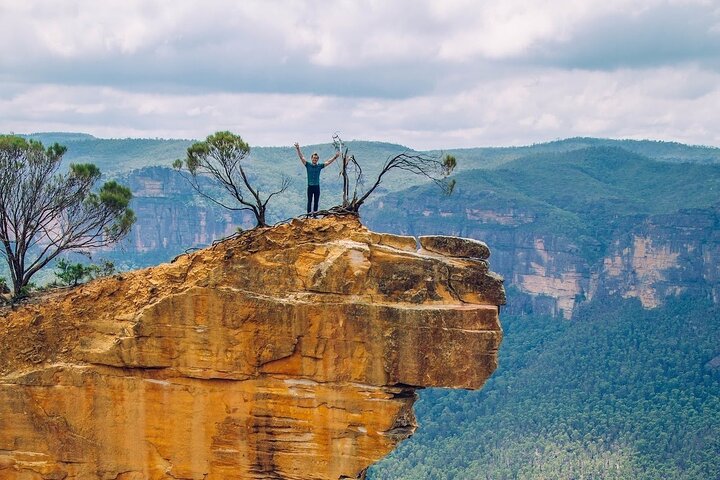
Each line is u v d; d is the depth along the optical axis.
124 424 35.38
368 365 34.19
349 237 35.38
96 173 47.22
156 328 34.88
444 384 34.09
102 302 36.28
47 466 35.59
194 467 35.19
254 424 34.78
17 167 44.12
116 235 47.91
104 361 35.19
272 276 34.84
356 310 34.12
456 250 35.34
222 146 40.62
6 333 36.50
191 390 34.97
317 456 34.59
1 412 35.66
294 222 35.62
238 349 34.56
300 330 34.31
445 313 33.97
